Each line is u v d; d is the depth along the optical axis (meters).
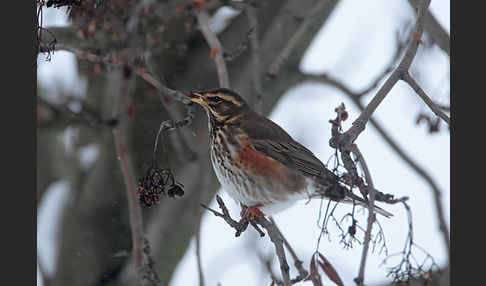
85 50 12.09
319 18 15.55
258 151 11.93
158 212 15.44
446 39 12.38
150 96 15.56
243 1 13.02
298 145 12.26
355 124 8.59
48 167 17.72
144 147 15.58
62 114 11.77
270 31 15.95
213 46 12.06
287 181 11.95
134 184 10.60
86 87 16.14
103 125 11.39
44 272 16.84
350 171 8.29
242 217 11.30
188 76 15.80
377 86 15.12
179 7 12.02
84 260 15.82
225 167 12.09
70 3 10.13
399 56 14.07
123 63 10.95
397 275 8.94
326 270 8.38
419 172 13.77
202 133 15.30
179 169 15.26
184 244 15.73
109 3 10.49
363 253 7.23
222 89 12.09
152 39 12.20
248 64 15.80
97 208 15.82
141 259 10.02
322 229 8.58
